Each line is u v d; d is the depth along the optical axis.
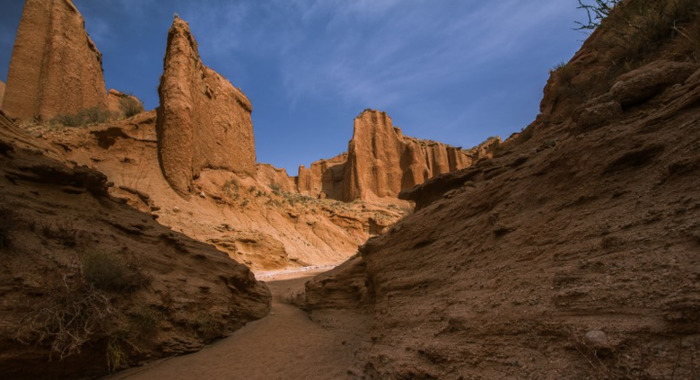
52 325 5.45
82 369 5.86
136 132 32.91
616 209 4.33
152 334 7.09
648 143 4.59
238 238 29.64
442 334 4.81
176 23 36.66
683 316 2.60
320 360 7.07
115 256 7.40
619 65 9.30
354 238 53.69
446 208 8.45
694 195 3.53
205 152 37.19
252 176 45.38
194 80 36.28
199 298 8.95
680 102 4.72
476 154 73.62
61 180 8.86
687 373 2.32
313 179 92.19
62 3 35.72
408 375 4.43
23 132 11.88
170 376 6.31
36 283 5.70
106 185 10.23
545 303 3.80
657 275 3.07
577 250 4.20
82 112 34.66
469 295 5.18
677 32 7.80
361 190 70.88
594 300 3.32
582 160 5.42
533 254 4.86
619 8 9.09
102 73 42.69
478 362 3.80
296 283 22.12
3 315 5.05
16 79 31.72
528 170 6.76
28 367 5.13
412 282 7.12
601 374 2.74
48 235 6.95
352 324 9.80
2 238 5.91
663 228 3.51
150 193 29.36
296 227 44.06
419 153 77.69
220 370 6.70
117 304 6.69
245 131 45.31
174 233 11.09
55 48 33.69
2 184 7.51
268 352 7.90
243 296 11.83
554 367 3.12
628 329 2.85
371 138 77.94
